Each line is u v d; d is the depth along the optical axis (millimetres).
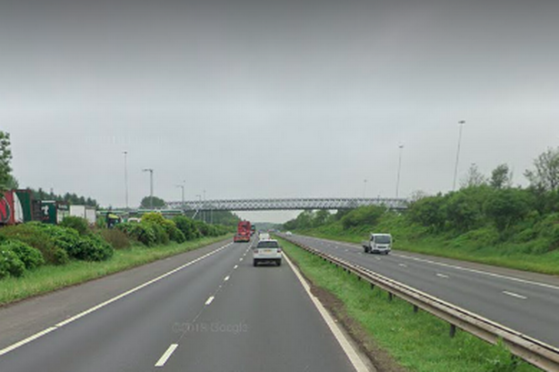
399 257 39781
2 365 7508
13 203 37812
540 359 5980
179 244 59375
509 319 11523
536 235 36500
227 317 11711
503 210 40750
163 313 12352
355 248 57844
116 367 7379
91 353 8234
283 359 7812
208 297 15406
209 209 120188
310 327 10438
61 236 27484
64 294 16281
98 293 16578
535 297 15578
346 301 13883
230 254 43719
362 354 8117
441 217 57844
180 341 9141
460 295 15945
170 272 25188
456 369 6891
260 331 10031
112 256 31844
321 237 116188
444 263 32531
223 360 7754
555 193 39781
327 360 7746
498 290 17484
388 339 8883
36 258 21609
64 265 24469
